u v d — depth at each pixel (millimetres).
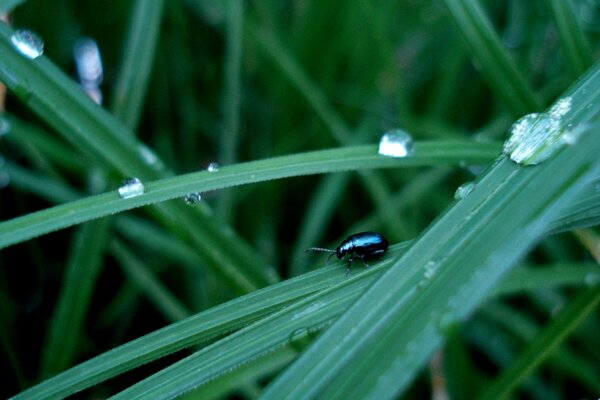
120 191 160
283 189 214
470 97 229
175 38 225
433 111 224
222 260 174
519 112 178
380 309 146
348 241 169
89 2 219
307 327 153
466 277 146
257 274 175
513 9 233
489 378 198
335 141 218
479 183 151
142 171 173
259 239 208
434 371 185
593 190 159
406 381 143
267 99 230
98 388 190
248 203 212
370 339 145
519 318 193
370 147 167
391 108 227
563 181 149
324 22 220
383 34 214
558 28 176
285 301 157
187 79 222
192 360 153
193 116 220
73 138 171
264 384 192
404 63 231
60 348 181
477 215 149
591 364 193
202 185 161
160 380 153
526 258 202
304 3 220
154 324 202
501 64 178
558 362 186
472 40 178
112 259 203
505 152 153
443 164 171
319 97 215
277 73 221
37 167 208
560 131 153
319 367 145
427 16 234
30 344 193
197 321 157
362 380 144
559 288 198
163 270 205
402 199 203
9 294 195
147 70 188
